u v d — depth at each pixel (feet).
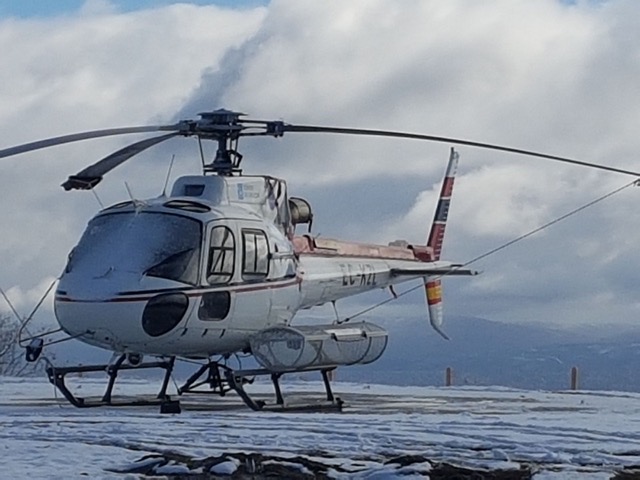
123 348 70.85
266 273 73.92
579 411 79.56
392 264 90.17
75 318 68.80
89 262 69.56
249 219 73.61
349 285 84.64
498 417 69.67
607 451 52.21
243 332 73.61
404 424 61.72
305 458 47.91
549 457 49.83
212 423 61.57
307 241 81.66
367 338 79.51
